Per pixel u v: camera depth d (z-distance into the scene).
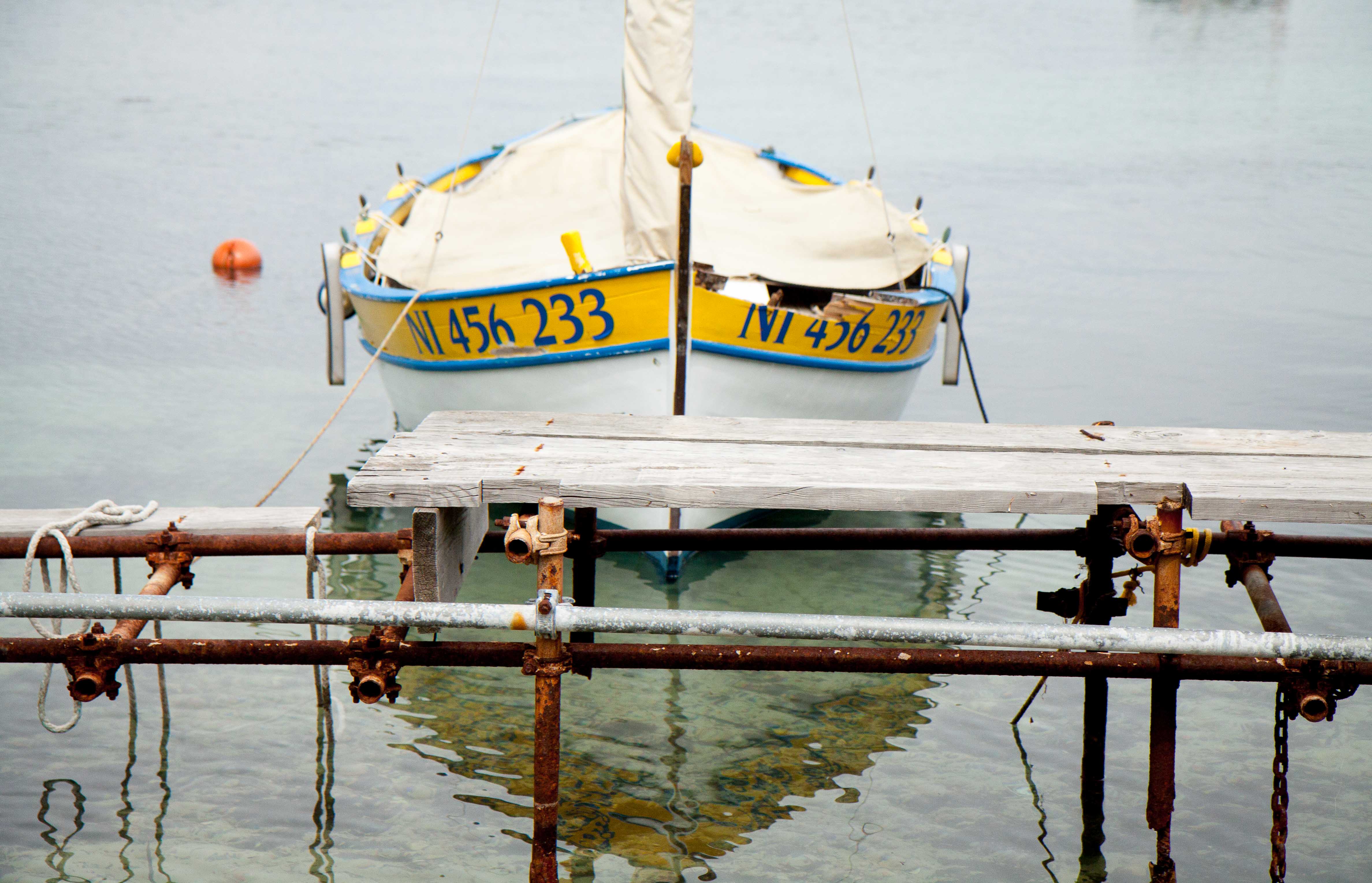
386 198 12.58
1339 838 5.61
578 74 38.03
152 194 21.88
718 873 5.38
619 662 4.54
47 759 6.16
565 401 8.85
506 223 10.09
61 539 4.97
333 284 10.77
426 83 35.78
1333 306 15.84
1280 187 23.00
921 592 8.45
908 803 5.94
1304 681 4.38
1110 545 5.54
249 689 6.95
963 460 4.79
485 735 6.50
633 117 8.58
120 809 5.76
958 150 26.53
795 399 9.16
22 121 28.27
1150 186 23.11
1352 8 59.88
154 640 4.52
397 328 9.57
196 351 14.12
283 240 19.14
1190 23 54.66
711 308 8.34
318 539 5.21
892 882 5.33
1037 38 49.47
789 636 4.18
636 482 4.34
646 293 8.16
